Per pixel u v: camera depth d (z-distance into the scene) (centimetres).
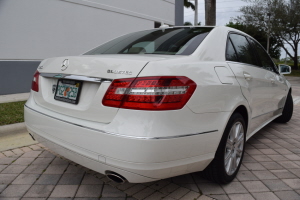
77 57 229
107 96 197
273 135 440
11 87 711
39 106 259
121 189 254
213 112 221
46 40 766
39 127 247
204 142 213
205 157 220
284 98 462
